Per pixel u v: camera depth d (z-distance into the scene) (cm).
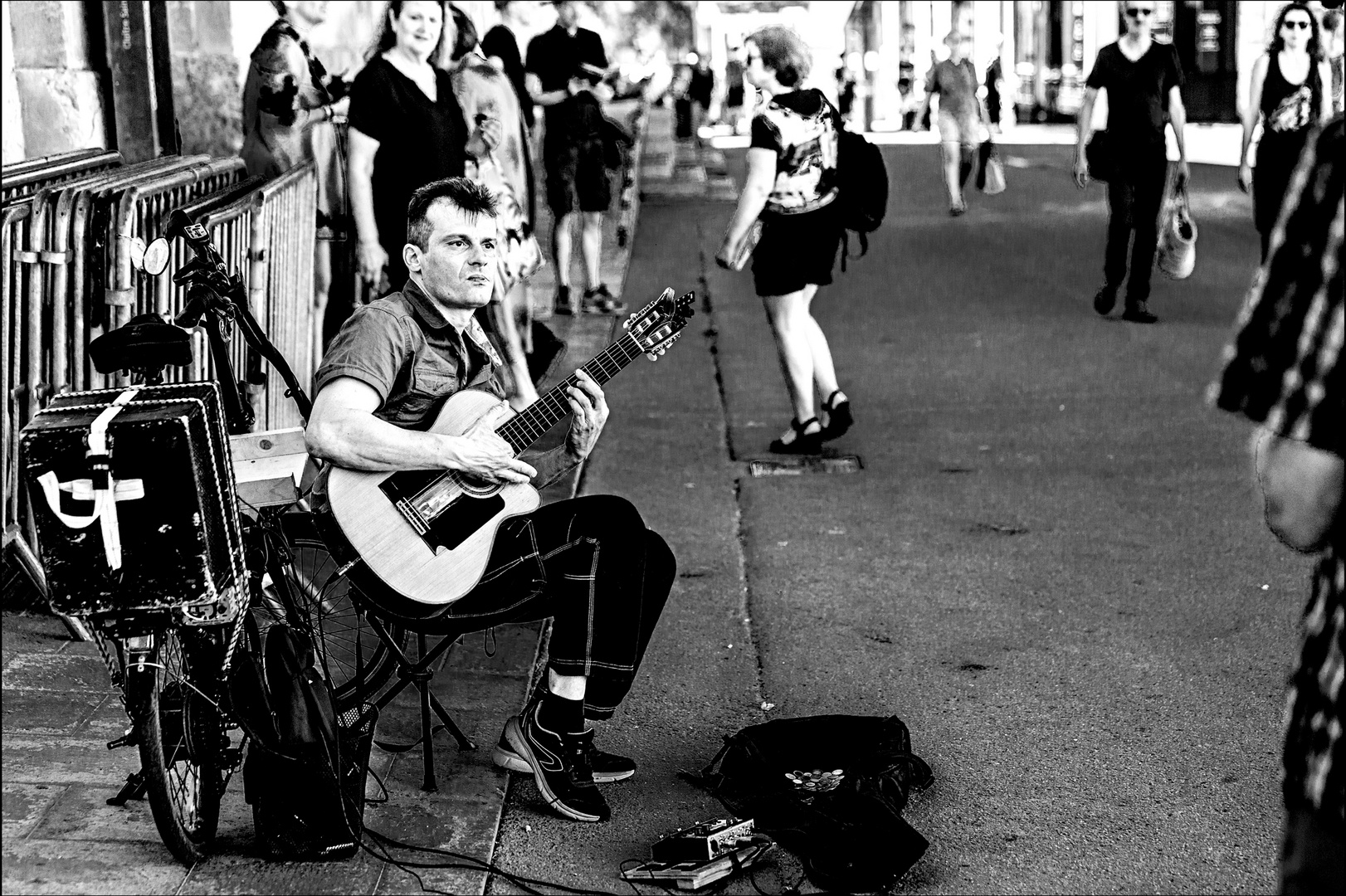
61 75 764
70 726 424
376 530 376
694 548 628
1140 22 1061
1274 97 1022
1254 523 649
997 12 4481
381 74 669
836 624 540
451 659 492
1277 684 480
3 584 507
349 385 370
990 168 1936
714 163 2734
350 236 770
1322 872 220
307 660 360
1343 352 215
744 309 1216
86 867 352
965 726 453
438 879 358
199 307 364
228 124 973
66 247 474
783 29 735
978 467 747
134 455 311
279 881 352
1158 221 1096
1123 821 393
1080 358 998
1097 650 512
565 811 391
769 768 404
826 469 749
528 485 388
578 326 1097
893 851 358
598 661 385
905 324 1138
